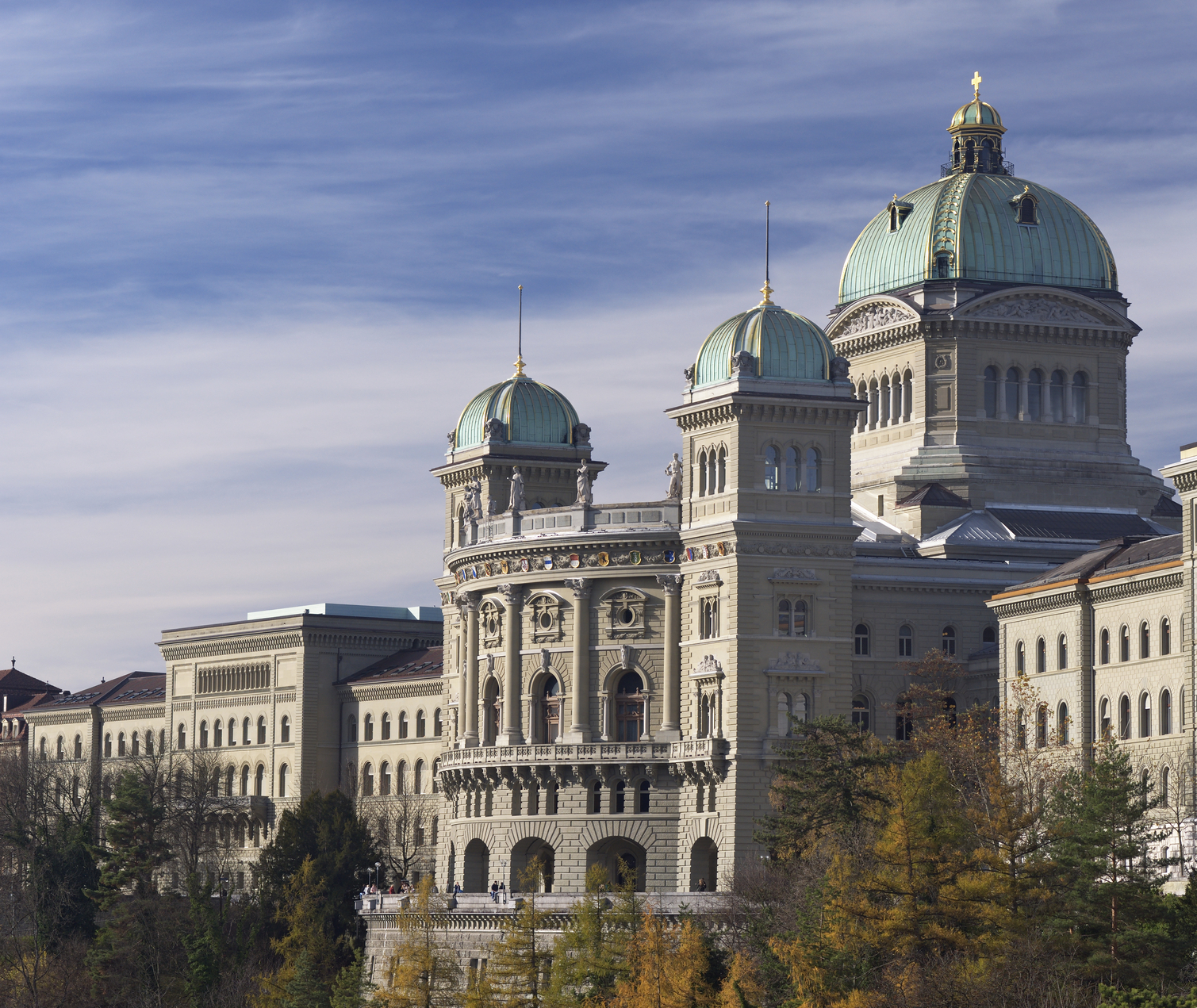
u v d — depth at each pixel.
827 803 155.75
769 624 190.12
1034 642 179.88
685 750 192.62
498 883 189.12
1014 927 127.44
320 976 192.50
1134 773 158.88
